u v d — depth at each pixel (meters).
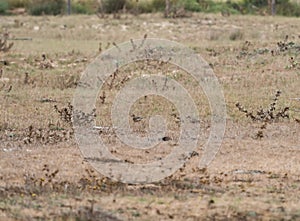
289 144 33.53
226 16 86.69
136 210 22.73
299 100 43.88
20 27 79.00
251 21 82.88
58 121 36.78
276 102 42.94
